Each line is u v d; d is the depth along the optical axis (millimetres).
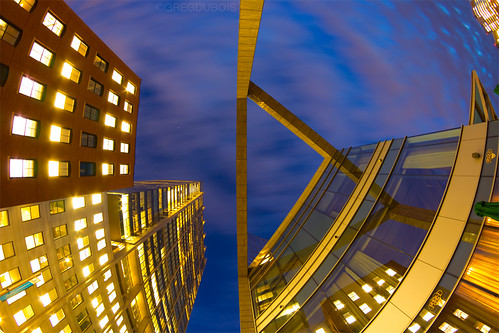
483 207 6863
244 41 15406
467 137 10977
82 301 32469
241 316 17125
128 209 51156
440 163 11719
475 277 7777
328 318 11547
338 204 18562
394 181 14352
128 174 29641
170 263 72562
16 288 19297
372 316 9805
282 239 23828
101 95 24859
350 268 12836
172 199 76000
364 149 20641
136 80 31016
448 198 10109
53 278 27125
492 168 9125
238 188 19516
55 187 19094
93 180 23375
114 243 48500
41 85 18078
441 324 7695
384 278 10531
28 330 24141
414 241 10438
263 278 20328
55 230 27766
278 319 14492
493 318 6777
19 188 16094
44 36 17859
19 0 16094
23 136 16562
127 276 48094
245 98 20672
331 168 24578
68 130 20734
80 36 21406
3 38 15234
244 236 20812
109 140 26297
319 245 16797
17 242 23156
